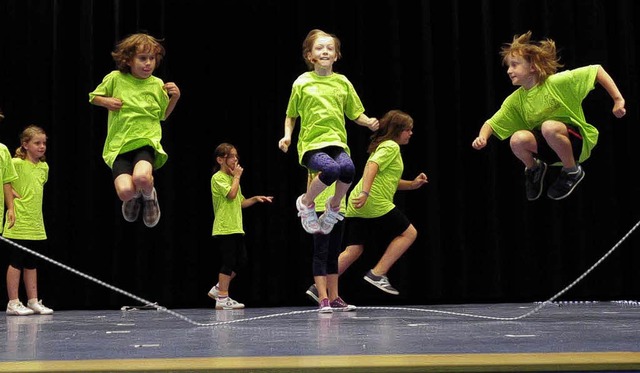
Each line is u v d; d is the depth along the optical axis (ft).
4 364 4.72
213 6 19.88
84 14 19.11
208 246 19.51
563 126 10.75
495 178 19.53
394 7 19.62
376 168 13.24
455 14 19.81
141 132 11.14
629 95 19.92
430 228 19.06
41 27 19.24
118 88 11.24
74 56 19.16
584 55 20.08
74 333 8.16
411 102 19.80
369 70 19.74
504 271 19.69
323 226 11.85
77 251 18.78
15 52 19.12
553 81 11.06
